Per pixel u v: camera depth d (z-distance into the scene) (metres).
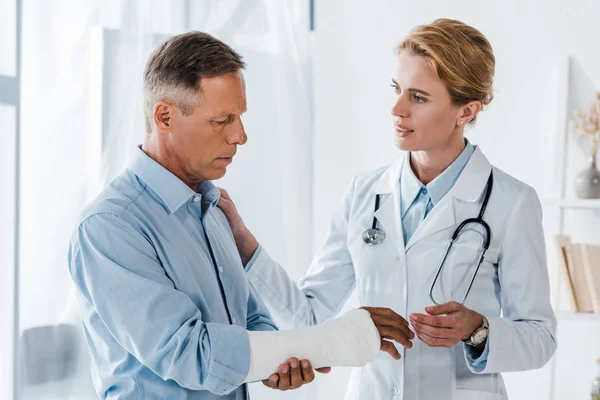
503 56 2.70
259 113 2.74
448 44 1.44
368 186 1.70
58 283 1.91
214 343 1.13
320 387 2.92
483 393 1.51
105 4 2.09
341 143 2.94
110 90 2.09
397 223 1.58
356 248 1.64
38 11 1.90
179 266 1.21
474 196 1.54
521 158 2.68
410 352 1.54
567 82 2.58
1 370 1.76
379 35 2.88
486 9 2.72
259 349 1.16
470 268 1.52
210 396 1.22
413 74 1.46
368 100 2.91
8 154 1.78
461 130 1.56
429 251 1.54
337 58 2.94
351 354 1.22
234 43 2.65
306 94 2.85
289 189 2.80
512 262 1.51
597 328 2.58
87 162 2.02
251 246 1.61
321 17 2.95
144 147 1.29
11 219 1.78
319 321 1.73
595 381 2.37
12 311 1.78
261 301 1.48
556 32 2.64
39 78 1.90
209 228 1.33
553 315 1.52
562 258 2.43
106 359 1.22
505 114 2.70
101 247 1.15
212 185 1.34
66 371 1.92
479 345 1.43
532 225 1.52
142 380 1.18
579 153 2.60
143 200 1.22
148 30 2.20
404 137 1.51
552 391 2.59
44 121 1.91
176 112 1.21
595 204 2.43
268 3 2.74
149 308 1.13
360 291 1.62
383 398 1.55
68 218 1.95
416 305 1.54
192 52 1.20
